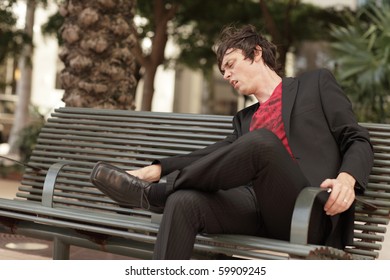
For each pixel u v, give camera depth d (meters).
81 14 4.25
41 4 10.73
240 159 2.10
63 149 3.35
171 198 2.10
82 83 4.28
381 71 6.62
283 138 2.42
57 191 3.41
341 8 11.45
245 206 2.27
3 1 9.90
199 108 17.91
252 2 11.20
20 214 2.67
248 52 2.53
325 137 2.39
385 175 2.51
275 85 2.56
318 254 2.07
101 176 2.20
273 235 2.28
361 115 7.05
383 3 7.32
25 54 11.05
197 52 12.04
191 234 2.09
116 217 2.58
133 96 4.50
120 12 4.35
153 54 9.25
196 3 10.91
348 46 6.98
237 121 2.66
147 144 3.15
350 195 2.12
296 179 2.16
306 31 11.51
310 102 2.43
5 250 3.49
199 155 2.47
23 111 11.80
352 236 2.28
